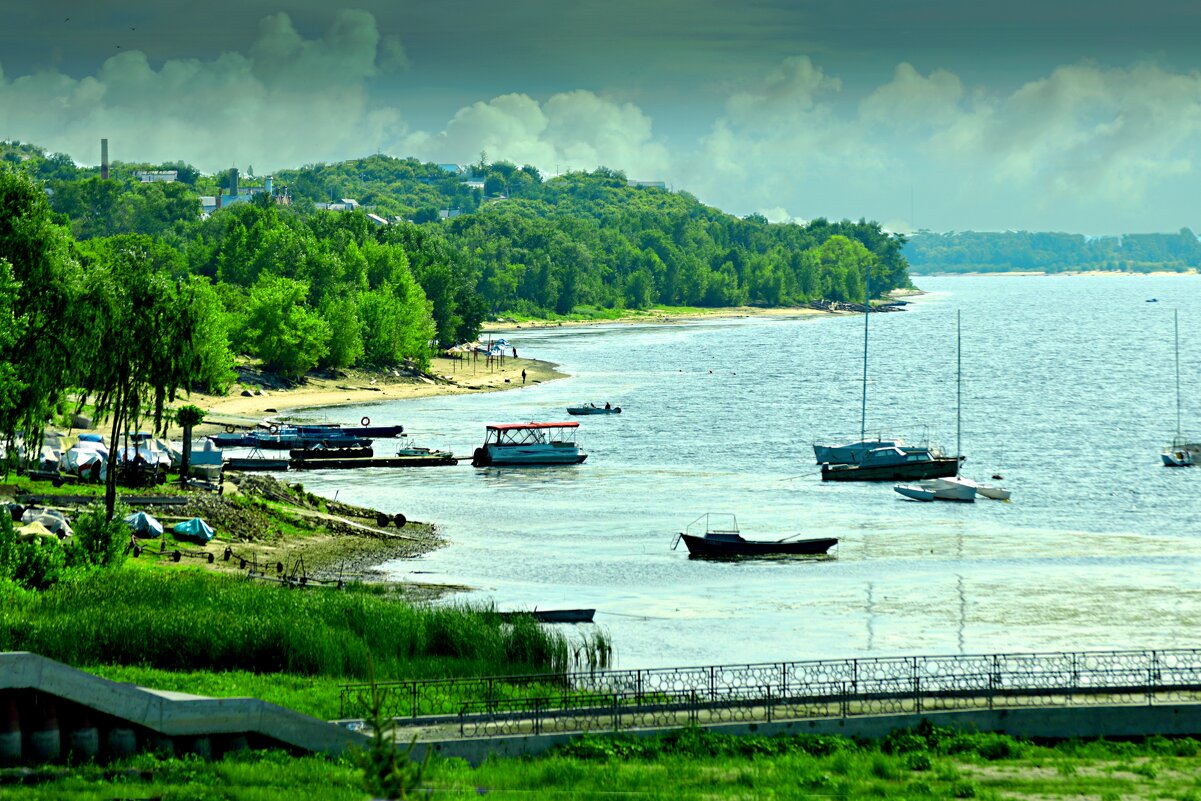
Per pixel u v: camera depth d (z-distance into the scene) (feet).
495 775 430.20
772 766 447.83
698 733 479.00
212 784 405.59
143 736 434.30
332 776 417.28
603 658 620.49
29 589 617.62
